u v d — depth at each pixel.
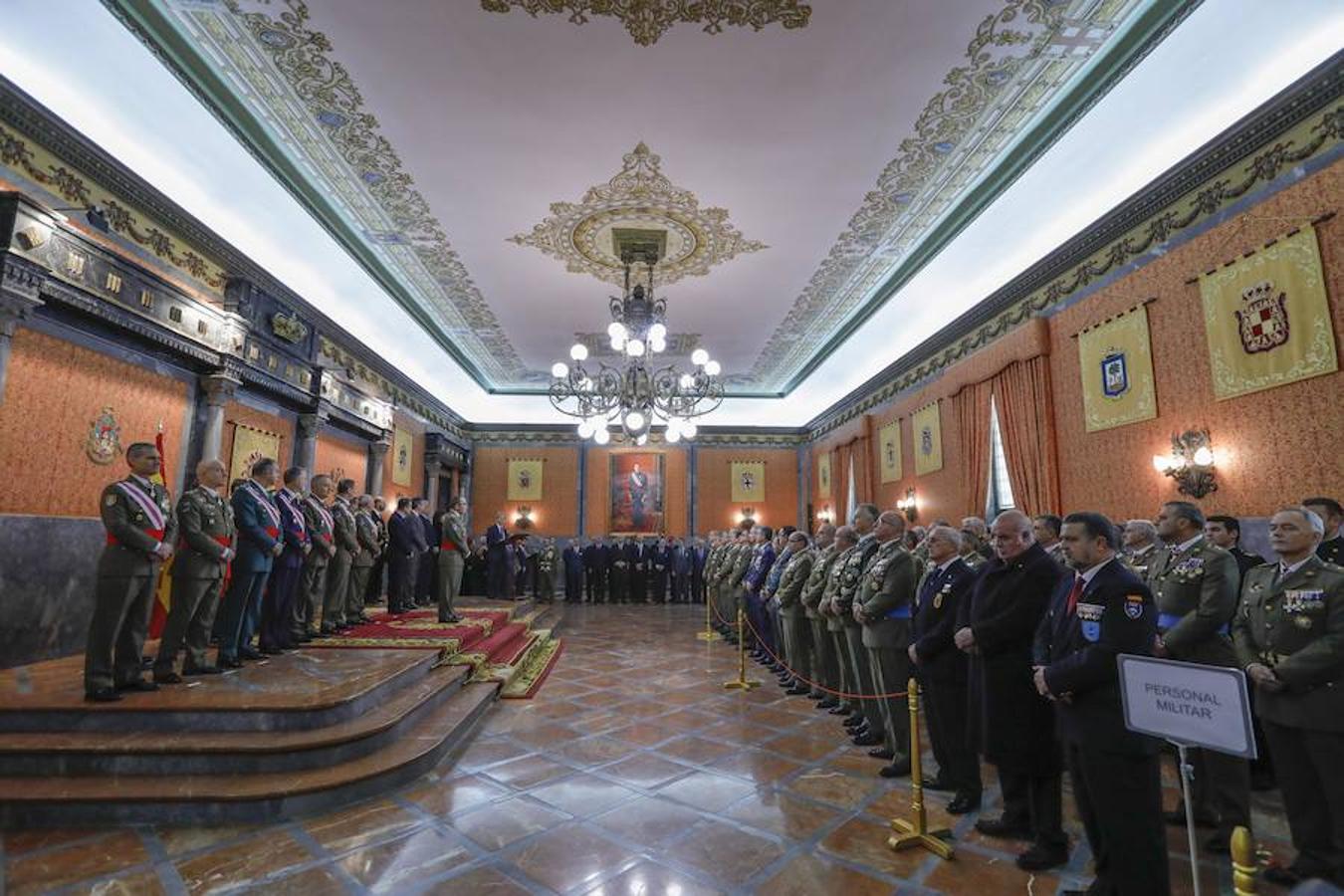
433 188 8.06
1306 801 3.36
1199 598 4.38
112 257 6.16
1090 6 5.39
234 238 8.26
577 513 18.97
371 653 6.57
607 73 6.12
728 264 10.27
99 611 4.72
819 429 18.12
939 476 11.10
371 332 12.17
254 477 6.28
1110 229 7.25
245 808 3.98
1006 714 3.70
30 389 5.70
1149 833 2.87
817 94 6.41
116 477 6.57
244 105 6.46
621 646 10.33
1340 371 4.98
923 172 7.72
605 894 3.22
